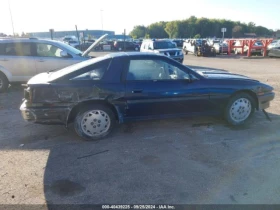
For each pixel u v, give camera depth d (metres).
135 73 3.97
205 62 17.55
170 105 4.11
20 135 4.21
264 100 4.52
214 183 2.79
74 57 7.23
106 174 3.00
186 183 2.80
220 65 15.27
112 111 4.01
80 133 3.89
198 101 4.20
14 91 7.52
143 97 3.94
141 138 4.04
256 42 23.33
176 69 4.13
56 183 2.83
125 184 2.80
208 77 4.30
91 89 3.76
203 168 3.11
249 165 3.16
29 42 7.22
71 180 2.89
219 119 4.88
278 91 7.33
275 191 2.65
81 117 3.85
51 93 3.69
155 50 14.30
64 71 4.01
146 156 3.44
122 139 4.01
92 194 2.63
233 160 3.29
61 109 3.73
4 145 3.82
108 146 3.76
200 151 3.56
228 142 3.84
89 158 3.40
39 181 2.88
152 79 4.03
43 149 3.68
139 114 4.06
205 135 4.12
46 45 7.30
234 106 4.39
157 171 3.05
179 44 38.25
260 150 3.56
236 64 15.78
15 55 7.16
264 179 2.86
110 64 3.90
